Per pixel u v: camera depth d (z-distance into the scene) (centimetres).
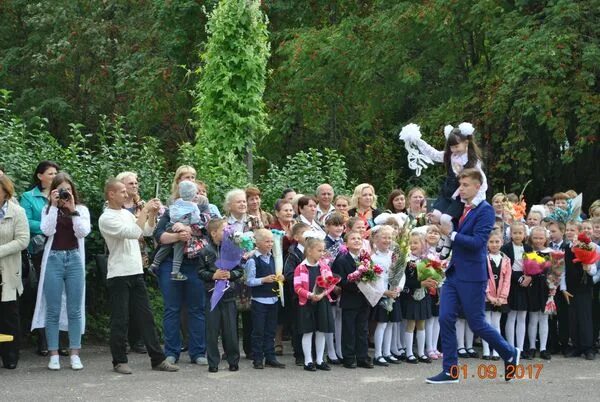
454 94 2059
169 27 2325
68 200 854
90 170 1042
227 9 1263
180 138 2431
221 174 1235
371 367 927
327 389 778
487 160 1942
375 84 2125
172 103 2388
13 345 858
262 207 1275
